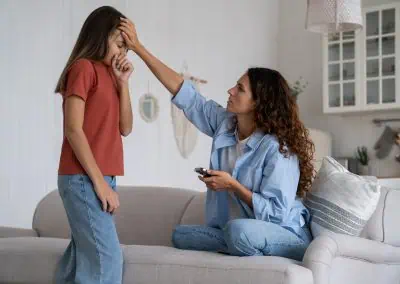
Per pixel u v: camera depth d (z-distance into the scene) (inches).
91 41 85.1
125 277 86.4
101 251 80.7
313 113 243.4
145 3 193.8
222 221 99.5
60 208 125.0
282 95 98.4
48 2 163.0
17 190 154.6
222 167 101.1
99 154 81.6
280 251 91.3
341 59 222.2
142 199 117.7
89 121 82.0
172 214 113.7
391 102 211.0
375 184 95.1
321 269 83.1
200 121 107.0
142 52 102.3
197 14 214.4
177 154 205.8
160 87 199.2
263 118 97.0
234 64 230.4
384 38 214.2
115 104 84.7
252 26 239.8
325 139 225.3
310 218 99.7
